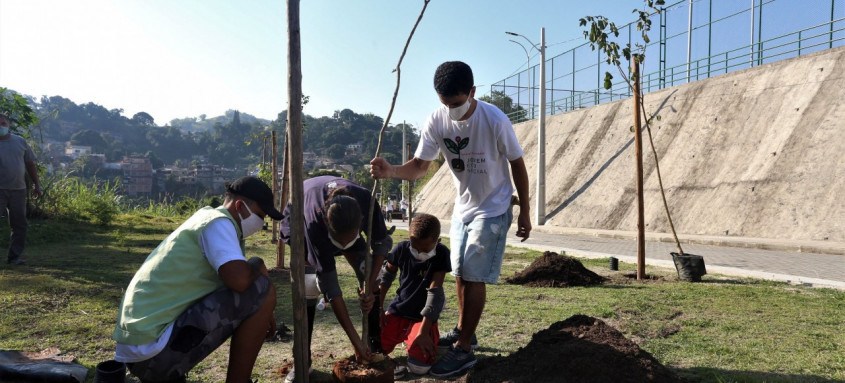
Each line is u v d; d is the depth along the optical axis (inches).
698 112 801.6
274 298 112.3
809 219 563.8
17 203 284.4
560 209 933.2
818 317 201.5
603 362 117.3
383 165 127.6
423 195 1494.8
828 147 596.1
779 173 624.1
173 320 102.9
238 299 105.7
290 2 102.7
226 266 102.3
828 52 668.1
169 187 3462.1
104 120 5378.9
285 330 176.1
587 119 1078.4
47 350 149.6
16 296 213.2
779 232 579.2
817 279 302.0
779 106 684.7
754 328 185.5
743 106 735.7
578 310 213.8
